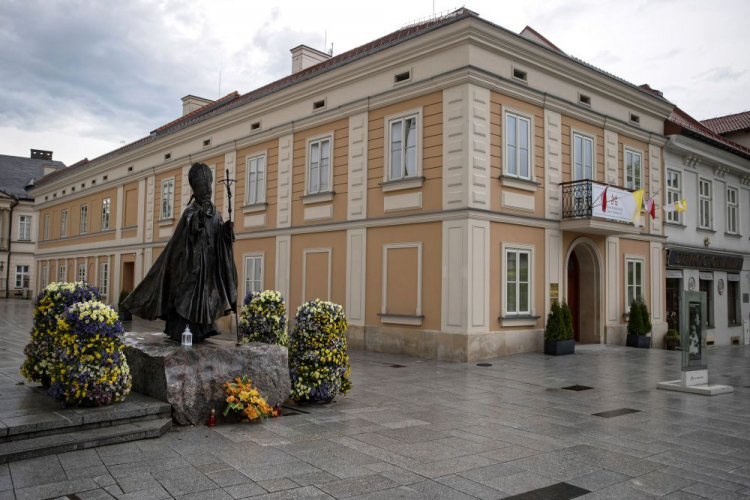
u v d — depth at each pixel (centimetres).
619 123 1897
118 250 3023
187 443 638
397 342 1544
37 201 4162
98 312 671
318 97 1858
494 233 1487
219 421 733
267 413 758
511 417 825
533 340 1565
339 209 1762
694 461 632
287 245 1941
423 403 909
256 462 577
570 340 1556
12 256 5031
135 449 608
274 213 2011
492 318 1467
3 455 551
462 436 708
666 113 2105
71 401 661
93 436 612
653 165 2066
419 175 1529
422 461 601
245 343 823
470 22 1433
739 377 1330
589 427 775
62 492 485
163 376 709
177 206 2564
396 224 1580
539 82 1642
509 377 1183
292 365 861
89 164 3288
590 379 1180
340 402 896
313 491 504
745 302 2623
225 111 2211
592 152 1811
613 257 1880
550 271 1631
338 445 649
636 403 951
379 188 1636
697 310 1098
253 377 771
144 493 488
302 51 2461
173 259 803
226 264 836
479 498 503
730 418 848
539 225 1603
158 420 680
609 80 1833
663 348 2036
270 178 2036
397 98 1598
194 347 760
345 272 1719
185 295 791
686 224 2244
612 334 1855
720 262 2423
